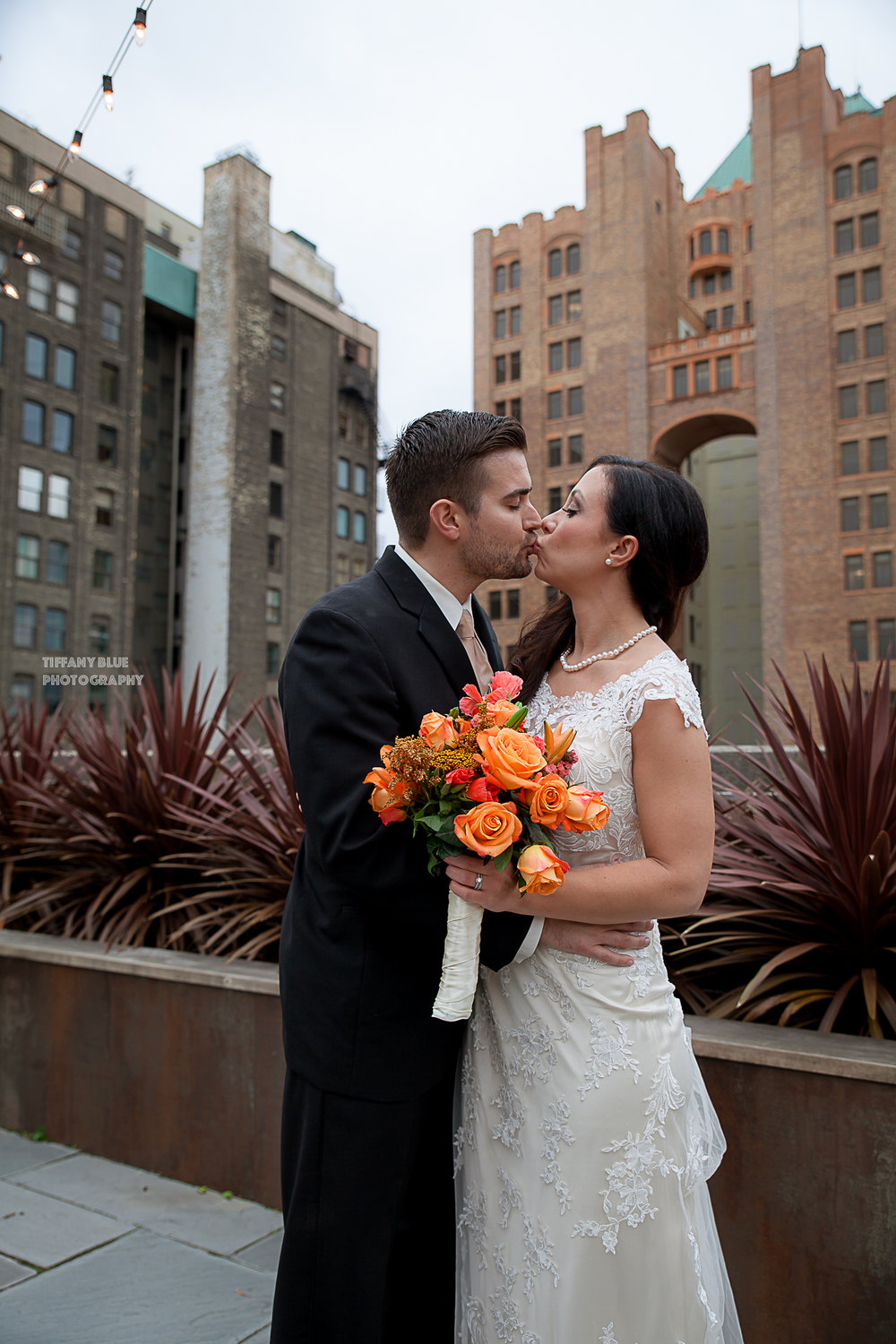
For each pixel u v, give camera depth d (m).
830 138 40.25
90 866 4.03
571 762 1.49
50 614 37.25
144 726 4.20
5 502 35.94
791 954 2.27
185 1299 2.29
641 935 1.57
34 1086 3.35
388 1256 1.60
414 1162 1.65
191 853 3.57
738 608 60.81
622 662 1.65
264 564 45.22
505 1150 1.59
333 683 1.57
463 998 1.46
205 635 43.72
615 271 45.31
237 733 3.91
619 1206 1.46
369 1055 1.58
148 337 45.03
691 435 45.16
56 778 4.21
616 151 45.72
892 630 37.41
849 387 39.19
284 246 47.94
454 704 1.67
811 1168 1.94
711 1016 2.38
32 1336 2.14
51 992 3.33
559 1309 1.46
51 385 37.56
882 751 2.49
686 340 43.03
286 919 1.77
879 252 38.66
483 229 50.38
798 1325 1.94
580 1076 1.51
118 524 39.84
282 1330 1.58
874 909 2.26
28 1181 2.96
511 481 1.71
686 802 1.51
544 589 43.72
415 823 1.43
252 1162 2.84
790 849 2.49
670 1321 1.46
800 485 39.72
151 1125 3.05
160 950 3.31
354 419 51.47
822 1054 1.94
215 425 44.31
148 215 47.94
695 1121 1.66
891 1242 1.85
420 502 1.74
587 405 45.72
